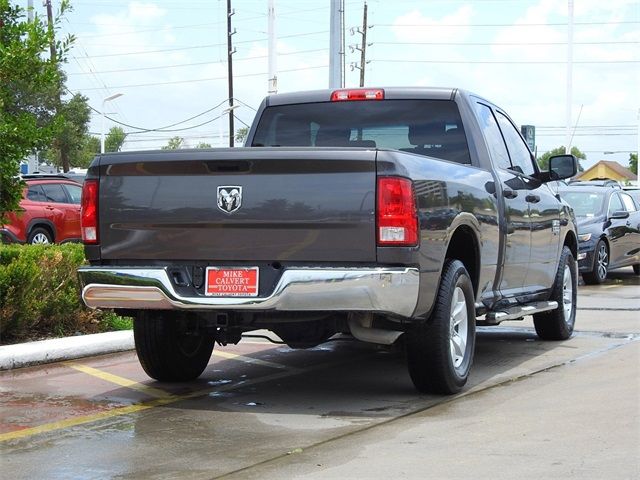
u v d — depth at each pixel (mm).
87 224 6488
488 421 5887
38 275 8930
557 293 9312
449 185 6551
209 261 6211
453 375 6645
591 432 5527
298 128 8289
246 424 5949
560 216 9391
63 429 5855
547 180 8984
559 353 8695
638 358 8242
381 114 8055
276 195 6027
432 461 4984
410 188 5922
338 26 19328
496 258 7566
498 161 8133
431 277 6207
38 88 9188
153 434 5707
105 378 7617
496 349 9000
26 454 5262
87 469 4945
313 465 4961
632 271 20609
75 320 9414
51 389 7152
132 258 6391
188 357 7355
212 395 6918
